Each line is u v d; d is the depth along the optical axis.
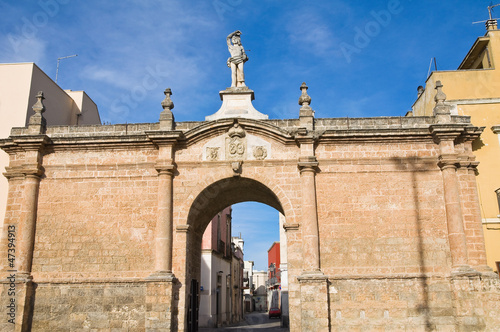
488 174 23.66
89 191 23.22
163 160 22.88
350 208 22.41
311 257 21.52
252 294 103.06
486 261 21.86
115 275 22.14
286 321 39.41
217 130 23.38
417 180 22.66
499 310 20.55
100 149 23.64
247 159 23.11
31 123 23.81
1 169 25.34
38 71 28.77
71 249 22.55
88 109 35.25
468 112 25.23
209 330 35.72
